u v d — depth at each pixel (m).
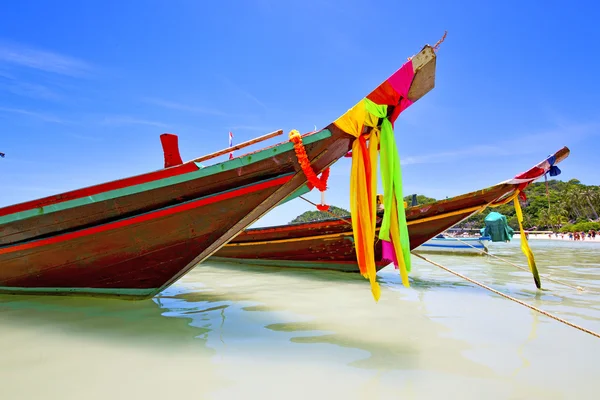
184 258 5.24
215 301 5.89
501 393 2.65
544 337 3.99
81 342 3.75
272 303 5.74
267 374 2.95
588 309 5.48
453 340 3.87
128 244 5.16
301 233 9.95
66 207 5.09
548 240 64.25
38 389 2.66
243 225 5.11
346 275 9.22
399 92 3.84
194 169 4.84
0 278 5.87
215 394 2.59
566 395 2.62
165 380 2.83
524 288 7.55
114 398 2.53
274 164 4.66
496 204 8.05
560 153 7.29
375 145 4.16
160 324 4.44
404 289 7.24
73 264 5.43
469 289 7.28
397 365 3.15
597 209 79.81
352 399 2.53
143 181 4.91
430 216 8.08
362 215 4.14
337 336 3.98
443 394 2.62
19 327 4.28
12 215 5.31
